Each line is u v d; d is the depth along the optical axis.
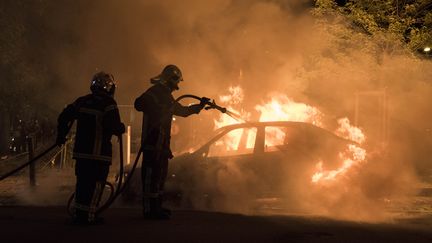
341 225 6.87
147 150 6.71
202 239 5.66
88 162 6.34
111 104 6.41
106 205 6.54
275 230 6.23
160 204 6.90
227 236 5.84
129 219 6.85
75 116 6.46
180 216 7.22
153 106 6.66
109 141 6.48
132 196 10.27
